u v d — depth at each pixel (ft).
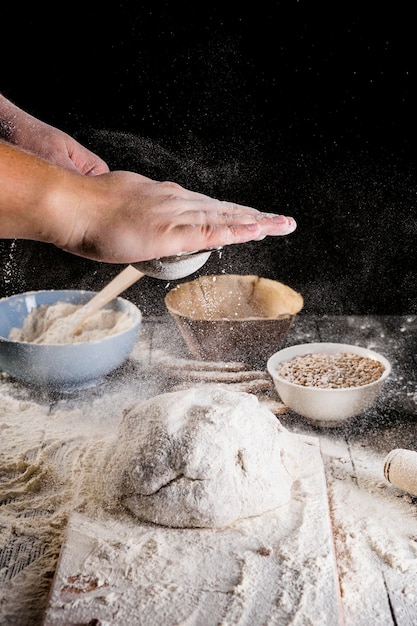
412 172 6.99
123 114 7.18
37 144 3.88
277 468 3.33
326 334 5.33
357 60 6.72
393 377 4.75
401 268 7.16
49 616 2.66
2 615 2.89
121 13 6.73
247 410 3.46
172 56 6.84
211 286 5.16
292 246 7.19
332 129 7.02
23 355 4.40
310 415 4.17
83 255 2.90
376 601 2.89
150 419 3.45
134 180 2.93
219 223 2.90
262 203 7.36
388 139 6.94
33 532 3.36
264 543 3.04
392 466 3.55
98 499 3.37
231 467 3.23
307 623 2.62
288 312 4.98
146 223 2.78
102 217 2.77
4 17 6.75
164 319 5.54
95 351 4.43
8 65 6.97
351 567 3.09
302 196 7.19
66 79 7.01
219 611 2.68
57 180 2.72
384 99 6.81
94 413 4.38
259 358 4.75
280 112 6.98
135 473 3.23
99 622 2.61
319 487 3.43
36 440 4.08
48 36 6.84
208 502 3.13
